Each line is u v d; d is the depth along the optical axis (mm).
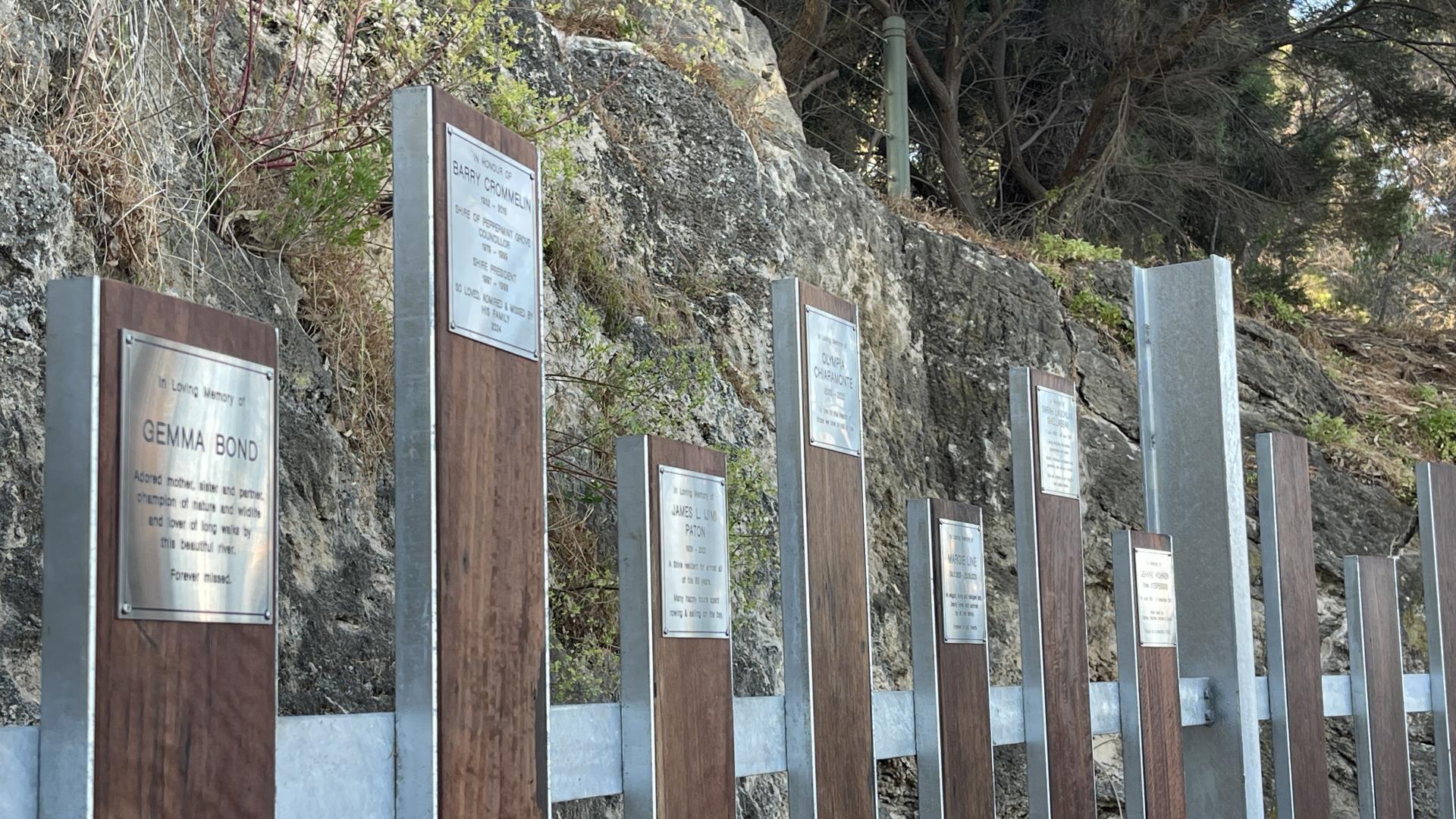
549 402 5719
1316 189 18500
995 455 9562
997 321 10023
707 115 7910
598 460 5859
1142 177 17500
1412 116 17672
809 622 3738
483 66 5973
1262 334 12094
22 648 3303
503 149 2967
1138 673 5336
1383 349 14484
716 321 7371
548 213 6203
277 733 2383
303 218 4645
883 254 9680
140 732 2031
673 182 7602
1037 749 4789
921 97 18844
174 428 2125
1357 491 11094
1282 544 6102
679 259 7406
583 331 5945
